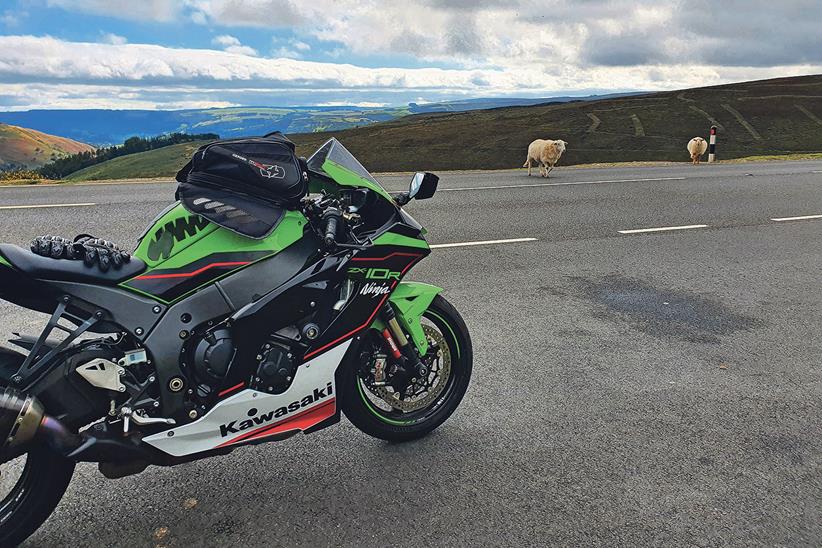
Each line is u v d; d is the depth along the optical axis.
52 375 2.64
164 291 2.80
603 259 7.86
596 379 4.56
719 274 7.31
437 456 3.54
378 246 3.19
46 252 2.68
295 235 3.03
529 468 3.44
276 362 2.97
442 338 3.71
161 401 2.82
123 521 2.96
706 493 3.24
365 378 3.51
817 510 3.13
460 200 11.88
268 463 3.44
